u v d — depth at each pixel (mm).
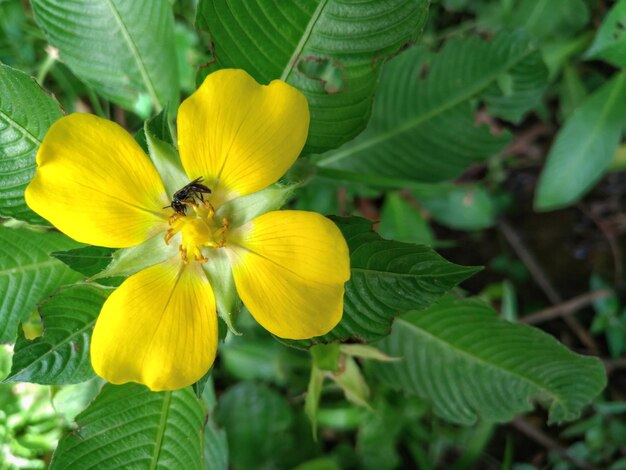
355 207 142
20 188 76
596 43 110
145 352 63
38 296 83
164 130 67
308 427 130
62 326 74
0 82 73
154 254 67
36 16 86
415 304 71
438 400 103
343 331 73
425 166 111
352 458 130
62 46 89
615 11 107
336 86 86
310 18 73
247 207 67
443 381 102
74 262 67
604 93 125
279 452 127
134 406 83
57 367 74
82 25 87
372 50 74
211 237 66
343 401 130
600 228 146
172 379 63
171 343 64
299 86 77
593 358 94
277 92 62
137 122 123
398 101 108
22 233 82
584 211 147
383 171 112
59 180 60
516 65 104
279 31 74
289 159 64
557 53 129
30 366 73
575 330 146
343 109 77
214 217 67
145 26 87
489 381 100
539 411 143
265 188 66
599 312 143
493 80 106
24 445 112
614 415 139
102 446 81
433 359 101
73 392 99
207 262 68
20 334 73
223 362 128
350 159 112
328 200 119
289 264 62
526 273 147
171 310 65
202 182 66
